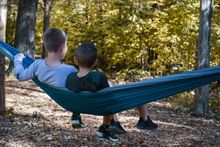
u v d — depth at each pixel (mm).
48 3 19234
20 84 13266
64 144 7121
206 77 4148
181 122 9695
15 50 5254
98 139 7500
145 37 15969
